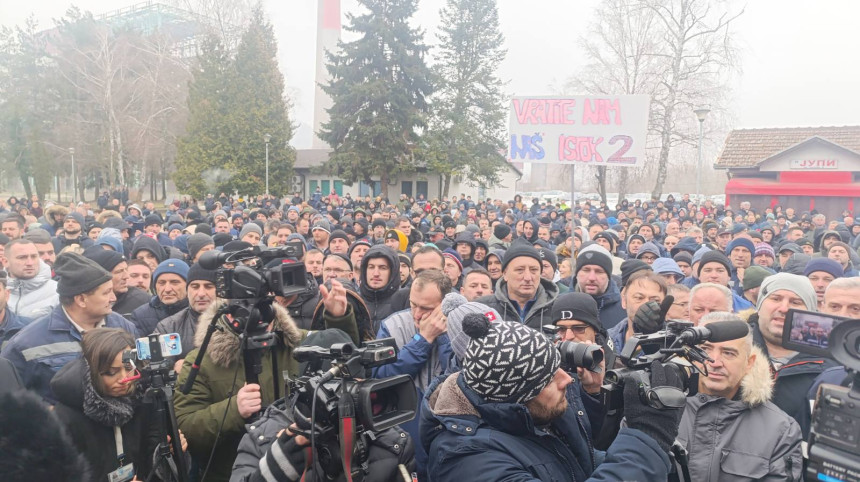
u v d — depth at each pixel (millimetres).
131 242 9570
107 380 2662
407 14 35719
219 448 2816
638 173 35969
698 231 9641
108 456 2734
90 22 49000
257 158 36719
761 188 28719
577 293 3131
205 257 2385
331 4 52094
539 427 2082
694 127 32875
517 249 4406
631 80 33312
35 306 5230
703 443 2627
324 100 52656
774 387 3199
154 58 42812
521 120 6828
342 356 1864
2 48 50375
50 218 10781
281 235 9258
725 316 2803
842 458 1668
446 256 6453
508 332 1996
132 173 47125
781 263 8750
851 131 29281
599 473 1783
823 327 1939
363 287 5133
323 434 1820
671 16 30688
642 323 2566
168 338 2504
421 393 3297
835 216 27422
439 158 36781
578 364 2150
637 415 1869
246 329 2379
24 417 1317
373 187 36531
